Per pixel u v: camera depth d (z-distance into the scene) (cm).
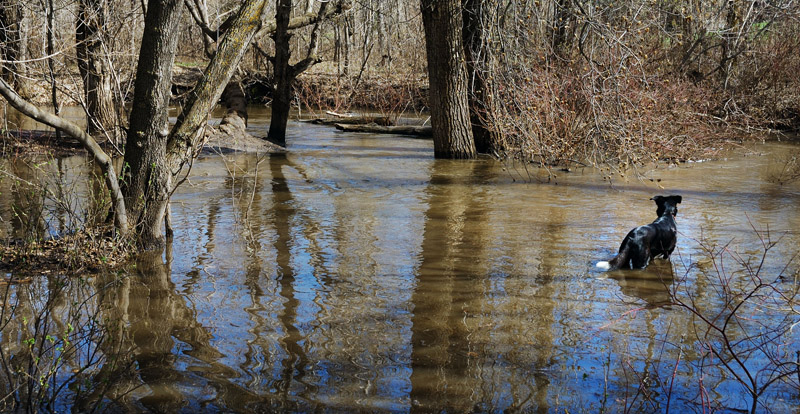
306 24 1830
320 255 768
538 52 1566
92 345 514
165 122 782
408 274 699
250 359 492
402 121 2458
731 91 2075
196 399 430
